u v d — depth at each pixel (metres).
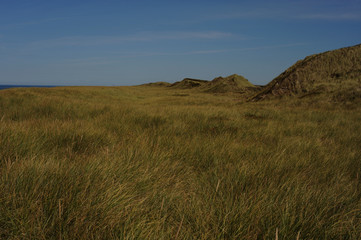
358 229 1.93
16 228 1.66
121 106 10.56
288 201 2.25
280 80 22.27
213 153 4.07
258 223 1.94
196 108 11.59
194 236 1.79
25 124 5.31
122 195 2.14
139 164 3.26
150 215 2.11
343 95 16.02
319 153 4.37
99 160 3.02
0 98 11.89
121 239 1.61
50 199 1.94
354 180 3.32
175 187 2.80
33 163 2.56
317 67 20.53
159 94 49.25
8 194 1.91
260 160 3.66
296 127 7.30
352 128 7.43
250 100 22.88
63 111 8.68
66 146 4.14
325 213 2.14
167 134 5.60
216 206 2.19
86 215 1.85
